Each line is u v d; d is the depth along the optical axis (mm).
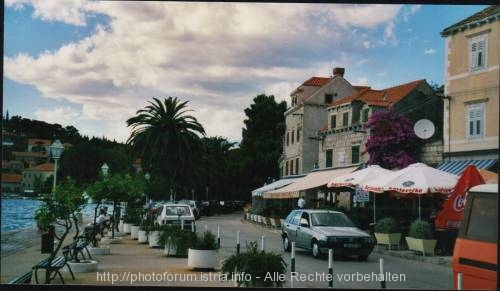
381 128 36938
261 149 60875
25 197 40250
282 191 40625
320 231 19156
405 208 28906
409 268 16828
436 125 37094
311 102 50000
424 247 19250
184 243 18281
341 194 39594
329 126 46125
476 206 7242
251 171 60156
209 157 43625
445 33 31938
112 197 23578
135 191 25094
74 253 13805
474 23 29953
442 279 14500
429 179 20844
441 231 19906
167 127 29422
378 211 29172
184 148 29953
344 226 20047
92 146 39844
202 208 57312
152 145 29312
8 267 14719
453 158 31344
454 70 31484
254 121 62406
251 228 39781
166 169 30047
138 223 27422
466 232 7242
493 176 19641
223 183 56031
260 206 54812
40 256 17234
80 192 12773
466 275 7062
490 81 29406
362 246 18562
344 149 43531
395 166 35844
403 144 36281
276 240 28672
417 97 38938
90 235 17188
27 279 11844
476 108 30062
